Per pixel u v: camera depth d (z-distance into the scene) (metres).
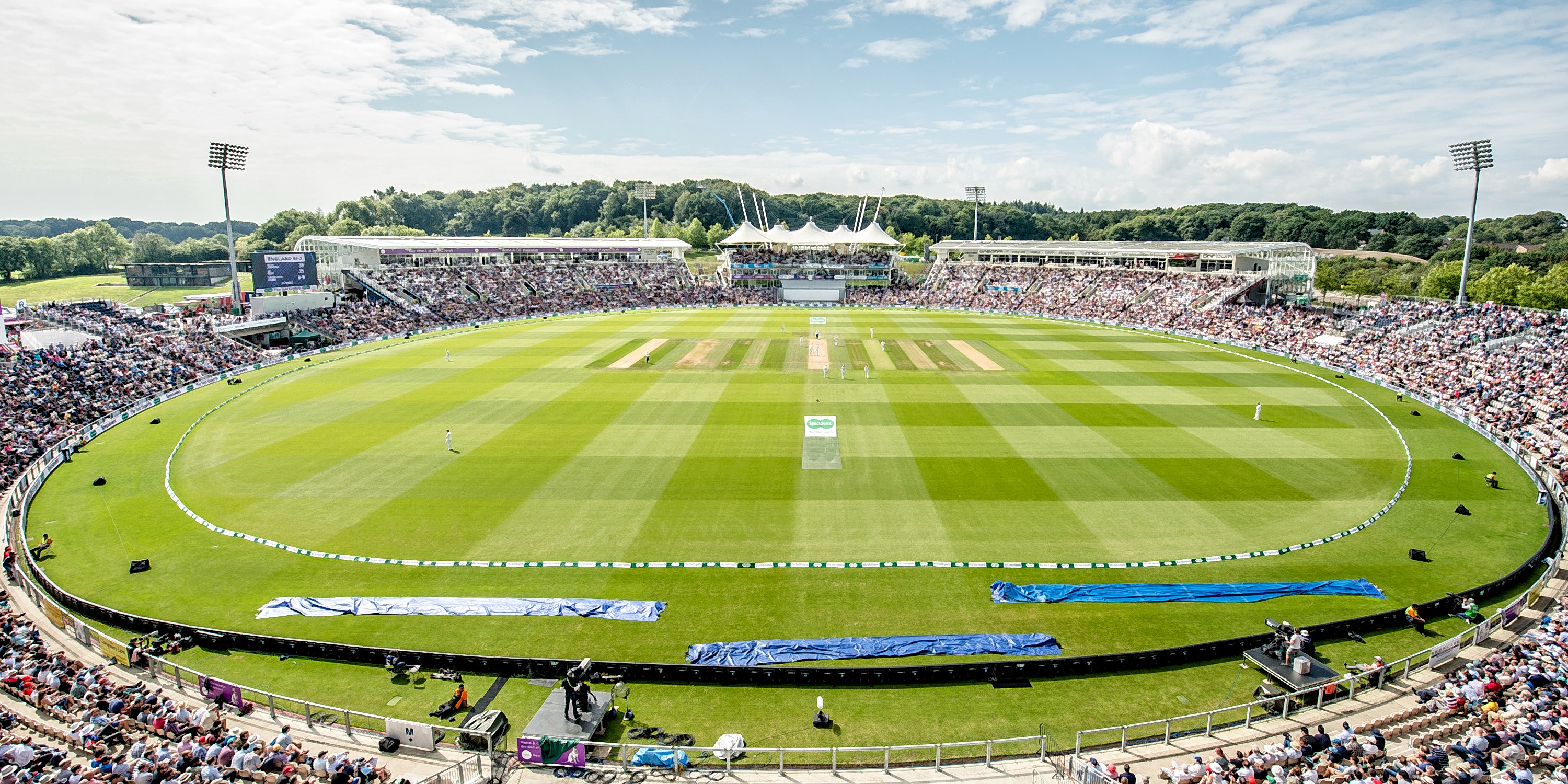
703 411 51.22
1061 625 24.98
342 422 48.97
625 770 18.12
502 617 25.58
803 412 51.00
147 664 22.61
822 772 18.14
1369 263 152.25
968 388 58.41
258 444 44.44
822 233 144.12
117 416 50.09
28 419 46.81
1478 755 16.86
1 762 16.06
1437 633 24.48
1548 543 31.09
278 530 32.53
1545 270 130.38
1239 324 85.44
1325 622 25.02
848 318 104.50
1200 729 19.77
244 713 20.34
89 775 16.25
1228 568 28.84
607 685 22.02
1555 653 20.94
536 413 50.75
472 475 38.97
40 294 135.50
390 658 22.98
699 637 24.33
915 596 26.75
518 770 18.12
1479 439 45.22
